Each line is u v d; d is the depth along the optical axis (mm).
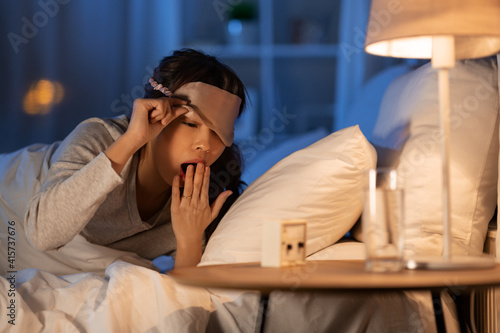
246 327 1079
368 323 1062
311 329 1057
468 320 1183
